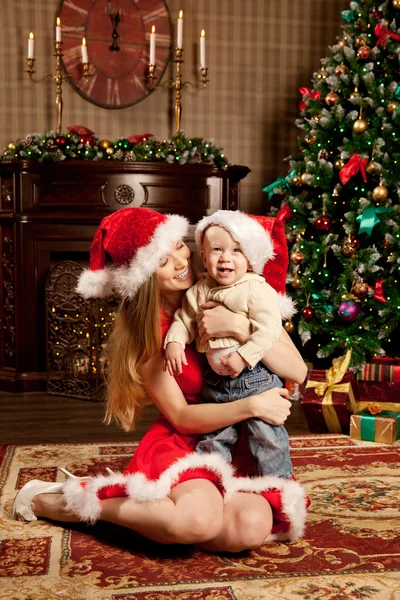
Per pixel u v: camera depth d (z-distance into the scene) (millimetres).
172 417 2049
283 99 5461
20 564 1921
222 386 2021
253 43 5398
